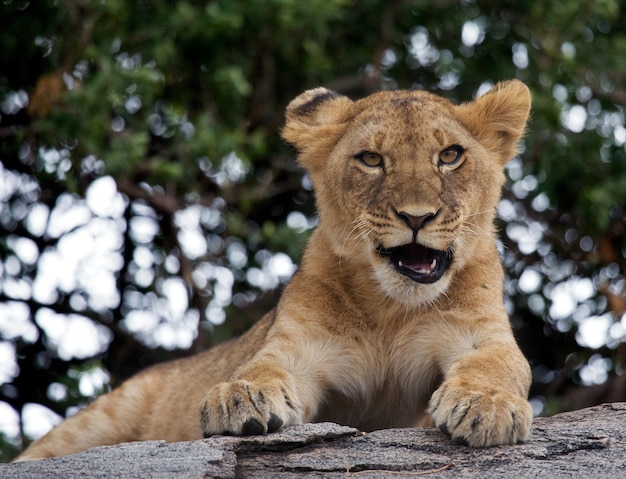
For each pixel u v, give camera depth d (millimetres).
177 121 12375
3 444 11898
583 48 13227
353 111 8422
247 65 12594
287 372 6863
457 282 7707
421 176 7453
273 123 13180
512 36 13703
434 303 7660
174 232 12844
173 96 12617
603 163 13391
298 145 8516
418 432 6250
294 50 12891
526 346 14180
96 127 11102
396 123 7738
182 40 12180
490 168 8062
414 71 13977
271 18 12070
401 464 5738
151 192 12500
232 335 13016
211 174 12883
